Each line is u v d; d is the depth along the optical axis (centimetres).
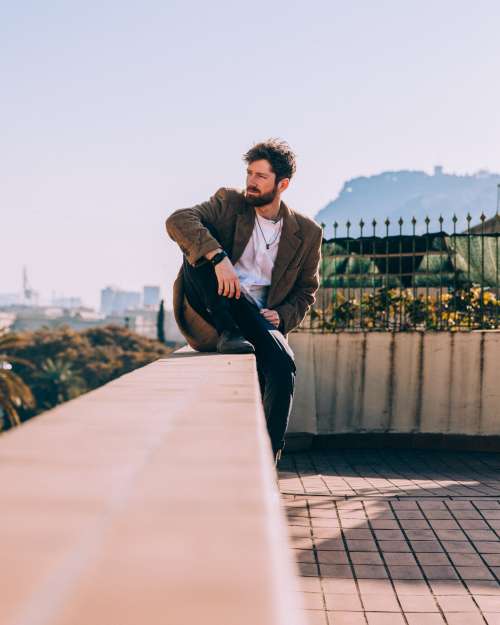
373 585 360
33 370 6644
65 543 39
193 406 118
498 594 346
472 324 790
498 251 817
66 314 18838
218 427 91
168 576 35
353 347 777
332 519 480
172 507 48
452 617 318
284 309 409
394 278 822
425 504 516
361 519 480
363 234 809
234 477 59
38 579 34
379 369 773
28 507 47
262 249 404
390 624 310
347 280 813
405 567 386
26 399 2372
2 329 2366
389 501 527
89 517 45
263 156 390
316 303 830
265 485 55
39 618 30
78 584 33
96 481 56
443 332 764
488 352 757
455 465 695
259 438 82
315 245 416
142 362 7450
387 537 439
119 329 8269
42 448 72
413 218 796
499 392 757
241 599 32
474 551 412
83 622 29
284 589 33
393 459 727
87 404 119
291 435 767
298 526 464
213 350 398
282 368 348
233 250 404
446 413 762
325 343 780
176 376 193
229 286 348
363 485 593
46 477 57
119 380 177
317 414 777
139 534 41
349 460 725
